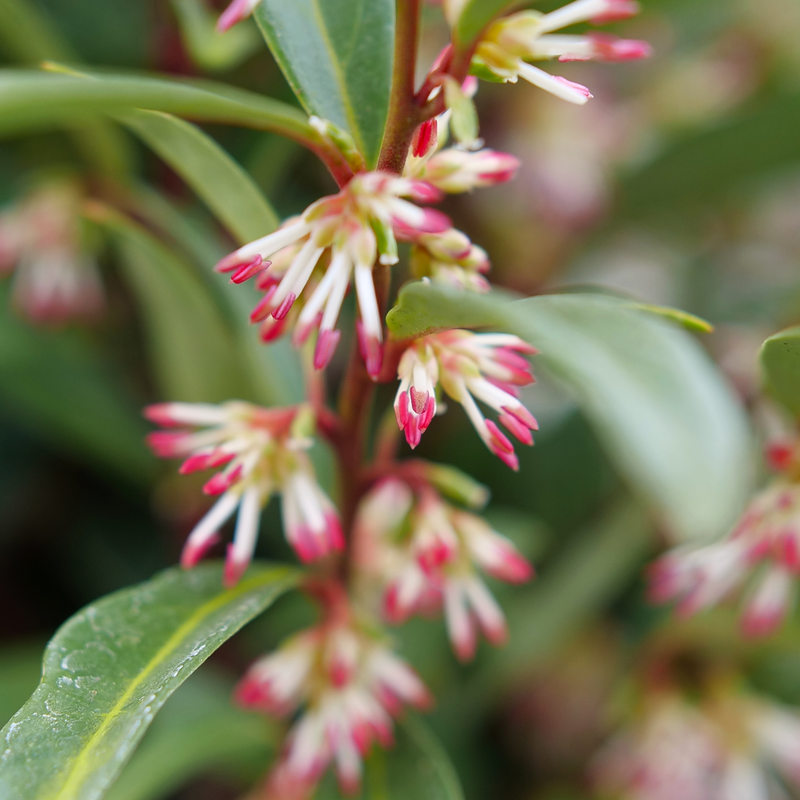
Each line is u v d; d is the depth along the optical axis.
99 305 0.36
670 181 0.41
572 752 0.37
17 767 0.22
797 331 0.23
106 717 0.23
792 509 0.25
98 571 0.38
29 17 0.29
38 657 0.30
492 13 0.22
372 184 0.22
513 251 0.42
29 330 0.36
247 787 0.30
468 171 0.23
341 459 0.25
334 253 0.23
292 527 0.25
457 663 0.33
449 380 0.23
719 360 0.38
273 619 0.34
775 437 0.26
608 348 0.21
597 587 0.32
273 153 0.31
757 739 0.31
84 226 0.33
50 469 0.39
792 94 0.35
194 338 0.29
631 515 0.32
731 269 0.48
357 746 0.25
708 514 0.21
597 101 0.43
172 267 0.28
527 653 0.33
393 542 0.27
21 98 0.21
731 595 0.31
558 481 0.38
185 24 0.29
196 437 0.25
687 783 0.32
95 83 0.21
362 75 0.23
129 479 0.37
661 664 0.33
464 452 0.38
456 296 0.22
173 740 0.27
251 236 0.25
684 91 0.44
